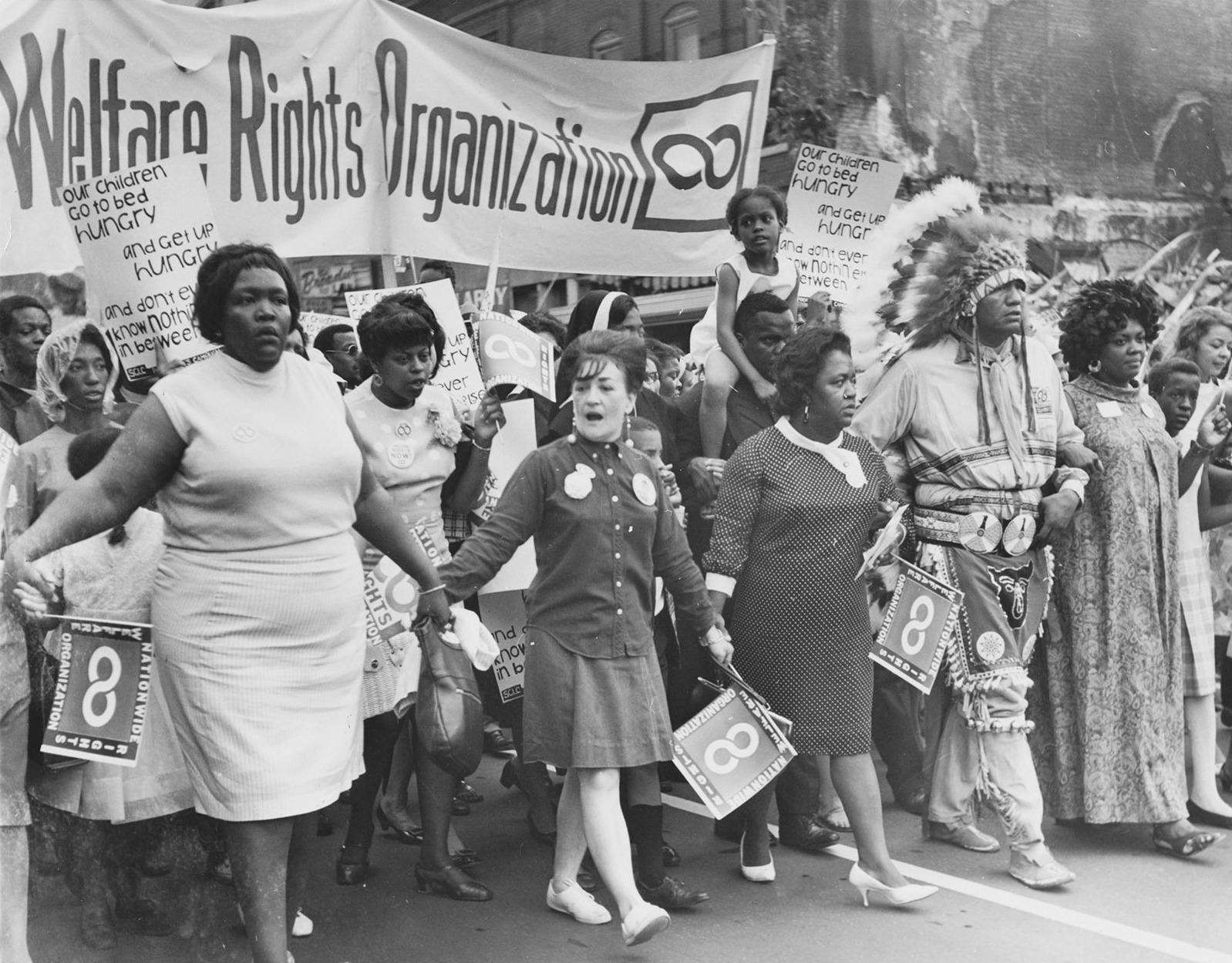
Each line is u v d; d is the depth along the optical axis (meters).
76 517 3.21
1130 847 5.00
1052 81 12.42
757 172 6.56
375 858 4.90
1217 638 6.94
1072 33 12.46
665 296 11.72
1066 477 4.85
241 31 5.32
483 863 4.86
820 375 4.32
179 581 3.32
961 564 4.69
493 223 5.96
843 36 11.44
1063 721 4.97
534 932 4.16
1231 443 5.68
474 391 5.14
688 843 5.09
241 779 3.27
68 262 5.00
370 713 4.32
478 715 4.07
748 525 4.34
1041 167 12.38
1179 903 4.39
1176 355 6.07
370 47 5.64
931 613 4.59
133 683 3.29
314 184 5.54
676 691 4.90
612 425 4.04
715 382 5.24
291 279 3.45
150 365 4.79
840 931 4.15
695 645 4.84
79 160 5.04
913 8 11.74
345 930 4.18
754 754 4.24
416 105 5.74
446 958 3.96
